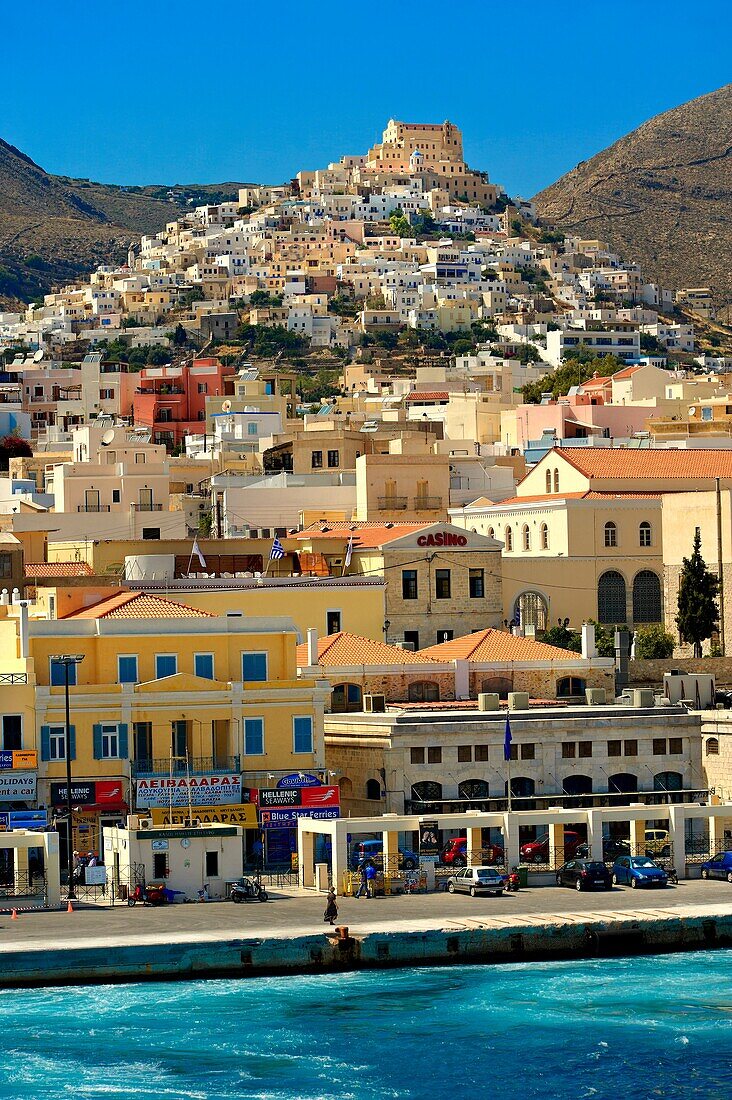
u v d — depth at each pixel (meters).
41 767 191.88
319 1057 144.38
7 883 180.62
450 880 185.25
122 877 180.38
